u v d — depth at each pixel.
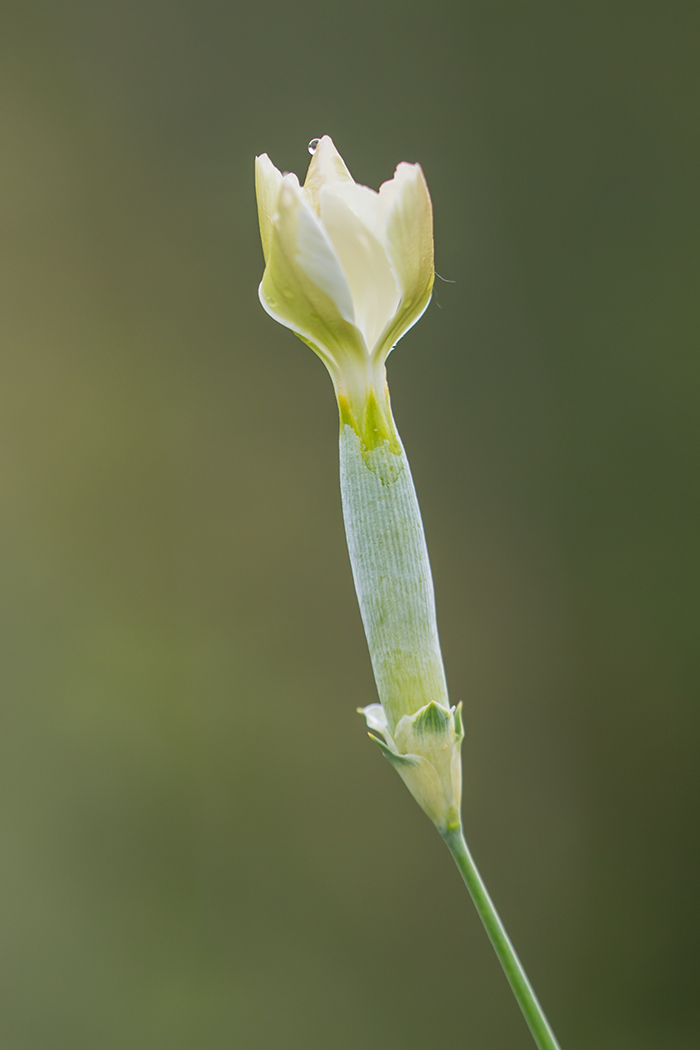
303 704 0.75
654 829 0.73
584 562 0.74
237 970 0.73
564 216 0.75
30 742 0.73
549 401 0.74
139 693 0.75
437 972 0.73
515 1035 0.73
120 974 0.71
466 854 0.30
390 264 0.30
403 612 0.30
